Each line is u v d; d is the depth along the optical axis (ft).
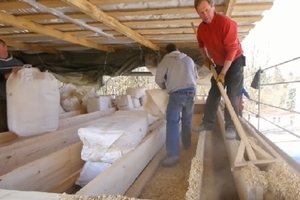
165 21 12.84
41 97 8.14
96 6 10.51
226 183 5.63
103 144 6.38
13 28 13.79
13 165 6.72
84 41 17.15
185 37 16.80
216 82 7.58
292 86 33.09
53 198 2.91
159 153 8.79
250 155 4.85
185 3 10.48
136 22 12.97
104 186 4.60
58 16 11.85
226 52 7.26
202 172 5.70
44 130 8.33
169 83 8.18
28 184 5.29
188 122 9.37
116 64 21.06
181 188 6.44
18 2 10.19
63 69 21.74
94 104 14.24
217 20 6.95
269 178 3.95
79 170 7.20
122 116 8.27
